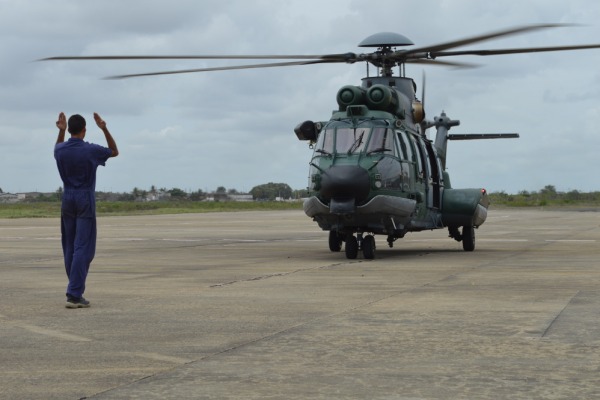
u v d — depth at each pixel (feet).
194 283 43.29
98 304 34.96
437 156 70.08
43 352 24.50
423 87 69.51
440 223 68.95
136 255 65.36
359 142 59.36
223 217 184.75
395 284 41.65
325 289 39.75
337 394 19.35
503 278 44.19
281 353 24.03
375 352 24.02
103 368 22.27
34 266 55.52
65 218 34.83
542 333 26.71
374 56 62.59
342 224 59.26
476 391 19.45
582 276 45.03
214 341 26.02
